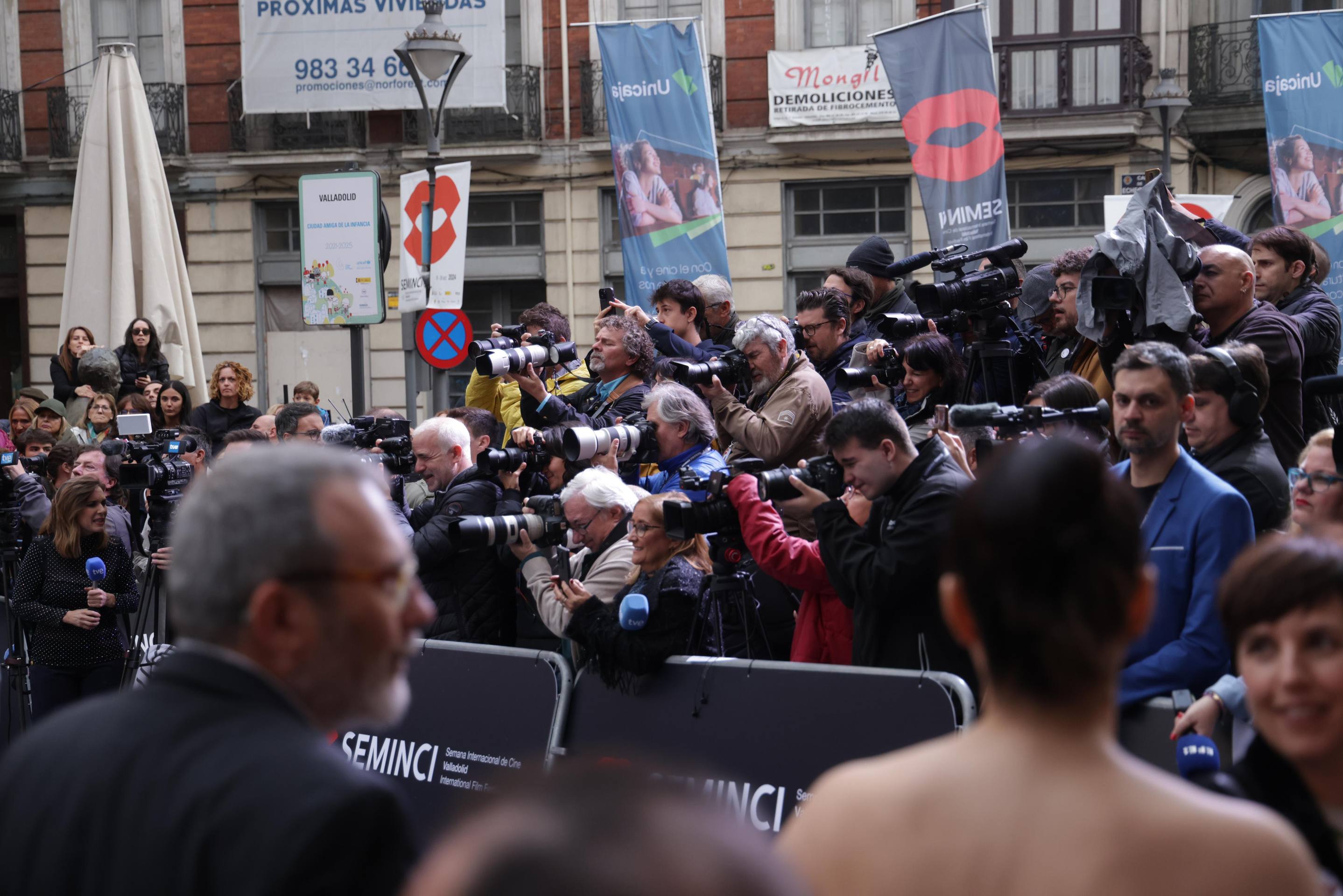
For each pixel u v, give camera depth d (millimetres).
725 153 15742
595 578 3977
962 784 1249
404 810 1434
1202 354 3479
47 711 5371
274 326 16766
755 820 3496
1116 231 4094
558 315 6230
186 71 16594
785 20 15477
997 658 1300
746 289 15836
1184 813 1211
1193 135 15297
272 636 1516
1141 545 1346
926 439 3539
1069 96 15047
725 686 3619
